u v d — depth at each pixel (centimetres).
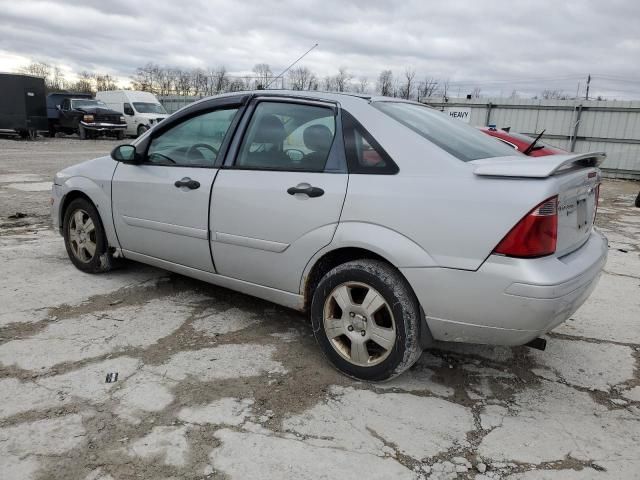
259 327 377
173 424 257
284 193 318
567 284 255
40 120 2331
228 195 346
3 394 278
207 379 301
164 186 385
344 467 232
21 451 234
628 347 371
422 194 272
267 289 345
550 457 246
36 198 880
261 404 278
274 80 473
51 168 1314
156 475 222
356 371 303
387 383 307
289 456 237
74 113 2445
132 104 2559
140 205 405
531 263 249
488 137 360
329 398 287
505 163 268
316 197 305
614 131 1750
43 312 387
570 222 279
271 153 337
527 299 248
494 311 258
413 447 248
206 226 361
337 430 258
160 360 321
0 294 419
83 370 305
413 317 280
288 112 338
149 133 411
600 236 338
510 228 249
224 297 431
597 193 328
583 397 302
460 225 260
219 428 256
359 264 294
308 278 321
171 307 406
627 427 273
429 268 269
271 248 329
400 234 277
